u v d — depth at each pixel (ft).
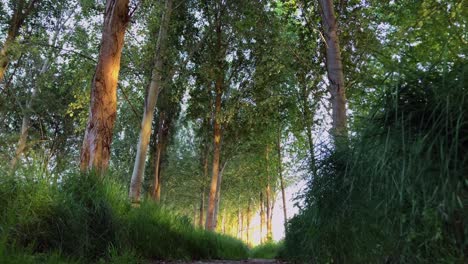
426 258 9.66
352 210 14.94
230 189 139.03
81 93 61.67
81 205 20.42
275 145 88.69
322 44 53.93
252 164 107.45
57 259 16.10
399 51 11.06
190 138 136.26
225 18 65.67
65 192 20.48
